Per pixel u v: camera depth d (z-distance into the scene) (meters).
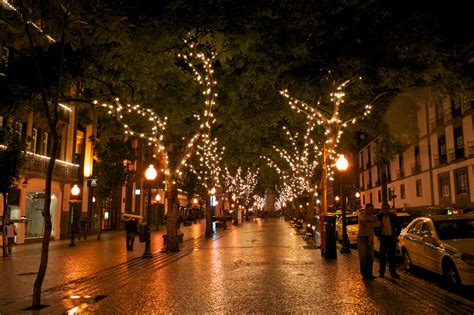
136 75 16.25
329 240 15.18
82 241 28.94
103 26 11.64
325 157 18.69
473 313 7.05
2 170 18.52
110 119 21.86
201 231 39.16
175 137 23.30
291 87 17.16
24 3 10.41
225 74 20.22
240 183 54.25
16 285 10.91
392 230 10.80
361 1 14.49
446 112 37.81
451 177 37.06
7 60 16.64
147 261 15.80
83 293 9.49
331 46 14.50
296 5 13.84
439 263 10.09
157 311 7.56
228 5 12.85
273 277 11.07
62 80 15.22
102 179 30.55
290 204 78.06
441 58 15.26
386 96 21.28
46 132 29.86
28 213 28.34
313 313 7.20
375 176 59.03
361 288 9.32
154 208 55.69
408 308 7.43
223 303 8.07
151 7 12.45
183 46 15.22
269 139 29.69
